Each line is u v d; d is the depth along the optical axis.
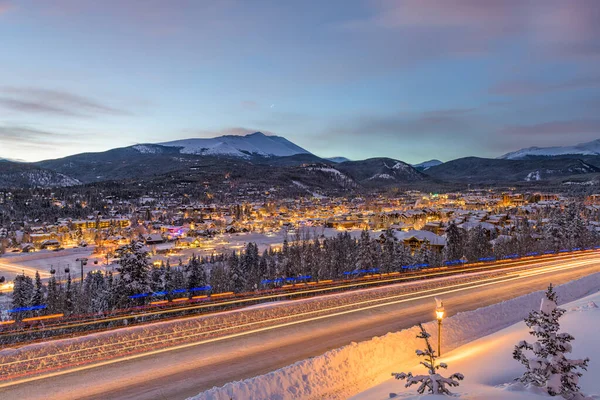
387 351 22.62
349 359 21.14
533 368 13.16
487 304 36.53
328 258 72.88
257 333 27.39
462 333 27.16
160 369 21.45
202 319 28.72
